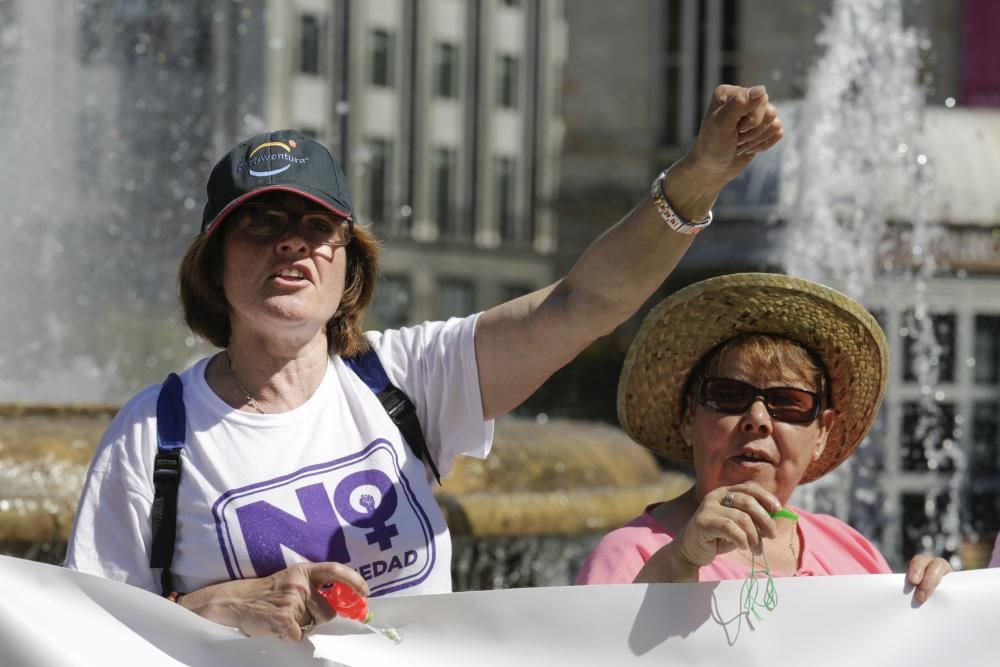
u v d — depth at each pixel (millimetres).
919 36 17188
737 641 2527
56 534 3973
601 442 5430
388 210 45062
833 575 2607
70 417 4941
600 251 2547
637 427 3023
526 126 49719
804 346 2850
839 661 2543
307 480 2473
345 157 43219
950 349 13164
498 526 4656
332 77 42062
